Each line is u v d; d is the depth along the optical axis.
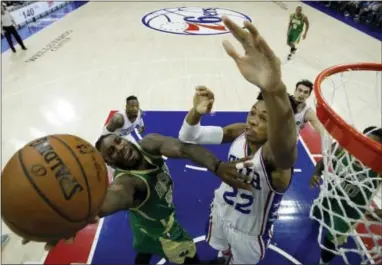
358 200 2.37
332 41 9.87
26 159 1.30
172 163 4.40
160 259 3.02
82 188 1.32
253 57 1.21
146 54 8.58
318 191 3.93
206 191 3.95
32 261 3.06
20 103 6.05
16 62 8.06
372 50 9.13
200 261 2.92
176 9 13.74
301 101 3.33
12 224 1.29
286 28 11.10
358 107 5.82
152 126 5.25
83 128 5.26
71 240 1.57
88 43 9.48
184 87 6.71
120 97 6.27
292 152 1.40
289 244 3.25
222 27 11.06
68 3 15.41
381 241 2.72
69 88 6.65
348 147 1.63
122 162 1.87
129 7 14.27
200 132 1.93
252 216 2.04
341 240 2.63
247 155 1.93
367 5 12.00
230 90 6.62
